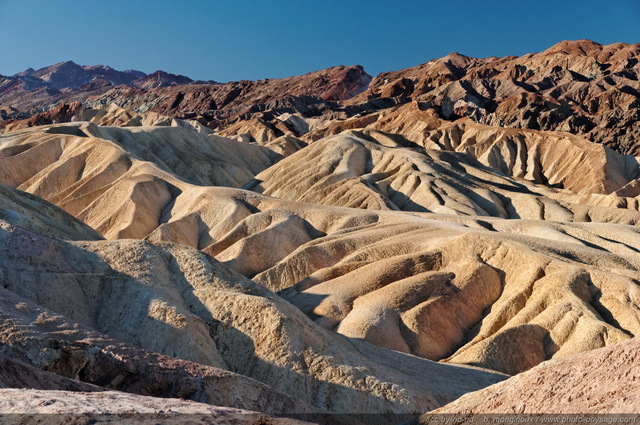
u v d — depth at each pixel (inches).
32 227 2469.2
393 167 5821.9
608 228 3356.3
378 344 2266.2
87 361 1245.1
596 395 692.7
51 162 5236.2
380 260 2834.6
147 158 6008.9
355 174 5723.4
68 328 1341.0
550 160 7022.6
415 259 2800.2
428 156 6161.4
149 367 1268.5
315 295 2623.0
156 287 1776.6
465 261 2706.7
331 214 3599.9
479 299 2571.4
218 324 1708.9
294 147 7834.6
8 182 4968.0
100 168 4894.2
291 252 3316.9
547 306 2399.1
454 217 3644.2
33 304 1417.3
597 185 6190.9
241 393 1298.0
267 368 1603.1
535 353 2214.6
